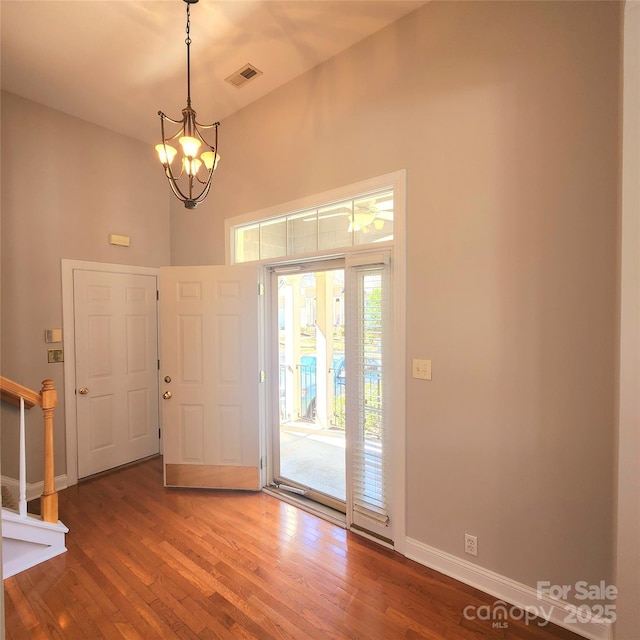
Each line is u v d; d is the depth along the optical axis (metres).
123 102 3.09
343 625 1.76
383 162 2.32
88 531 2.50
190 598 1.92
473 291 1.98
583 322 1.68
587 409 1.68
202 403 3.12
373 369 2.39
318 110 2.67
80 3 2.11
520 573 1.87
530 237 1.81
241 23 2.28
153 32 2.34
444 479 2.10
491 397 1.94
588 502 1.69
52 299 3.13
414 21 2.19
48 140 3.12
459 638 1.69
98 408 3.42
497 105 1.89
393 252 2.28
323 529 2.53
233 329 3.08
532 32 1.79
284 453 3.39
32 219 3.03
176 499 2.95
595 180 1.64
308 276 3.17
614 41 1.59
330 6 2.17
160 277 3.17
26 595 1.94
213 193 3.48
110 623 1.77
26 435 2.97
